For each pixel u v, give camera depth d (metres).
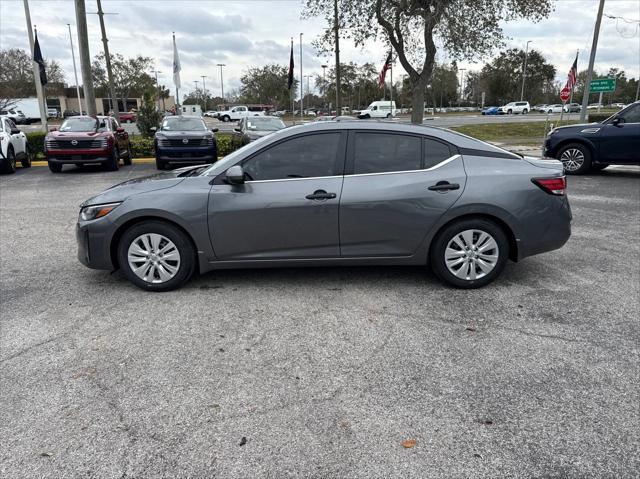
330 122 4.89
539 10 18.00
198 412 3.01
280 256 4.83
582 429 2.82
